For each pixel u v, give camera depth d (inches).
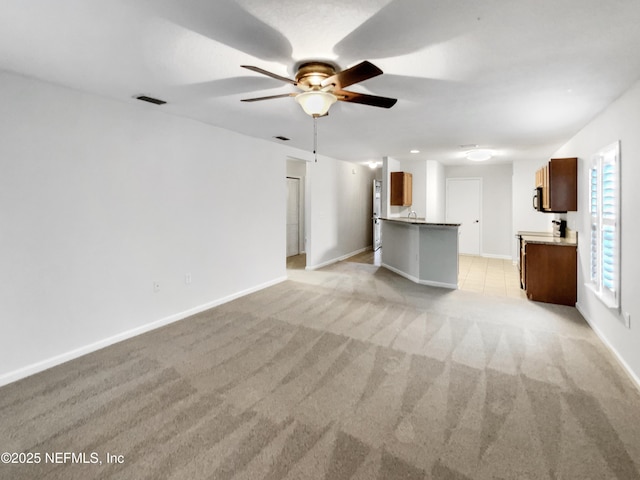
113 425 75.4
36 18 64.2
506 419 76.8
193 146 145.7
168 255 137.7
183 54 79.8
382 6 59.9
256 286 187.6
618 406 81.1
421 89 101.7
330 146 206.8
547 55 79.2
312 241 245.4
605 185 118.3
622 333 101.4
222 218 162.9
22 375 96.0
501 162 279.4
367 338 122.3
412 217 263.4
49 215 100.9
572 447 67.9
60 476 61.4
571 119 134.5
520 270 201.3
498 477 60.9
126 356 109.3
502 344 116.6
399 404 82.8
